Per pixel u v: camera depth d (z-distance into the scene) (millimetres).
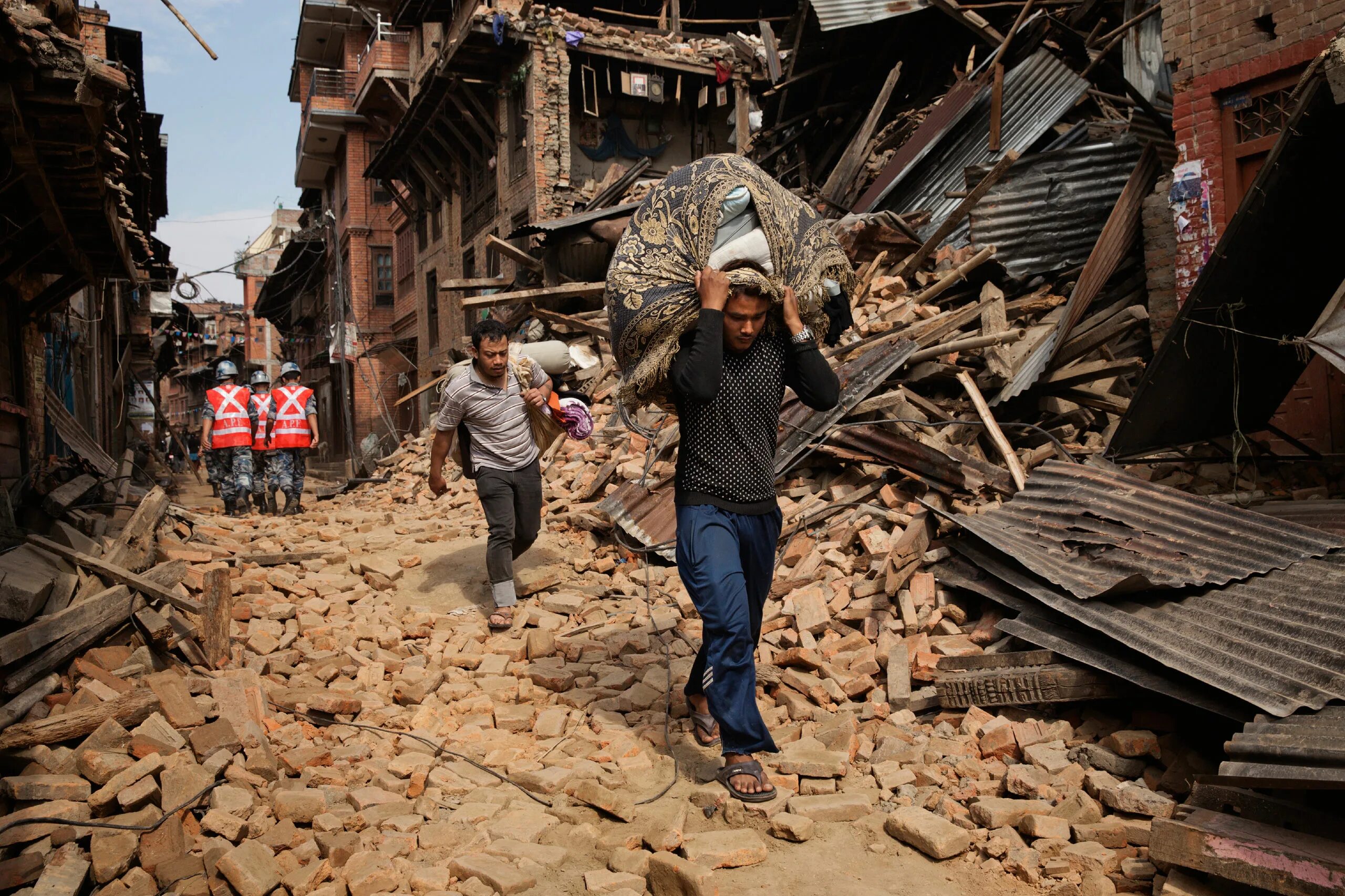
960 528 5141
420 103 22062
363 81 29250
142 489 10023
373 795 3336
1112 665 3621
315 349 38875
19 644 3660
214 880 2766
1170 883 2629
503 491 5246
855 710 4078
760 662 4488
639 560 6168
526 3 18828
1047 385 7027
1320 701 3010
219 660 4352
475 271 22984
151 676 3793
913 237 9148
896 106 14305
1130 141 8680
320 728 3947
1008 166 8453
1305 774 2645
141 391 31594
